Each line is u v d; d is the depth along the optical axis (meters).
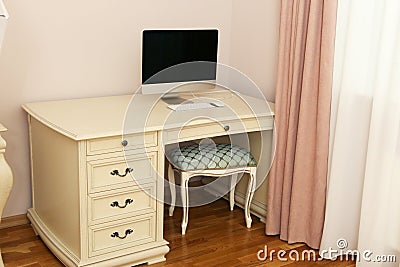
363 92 2.72
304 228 3.06
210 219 3.38
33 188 3.17
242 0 3.59
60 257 2.76
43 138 2.91
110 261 2.70
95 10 3.21
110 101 3.19
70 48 3.18
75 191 2.62
